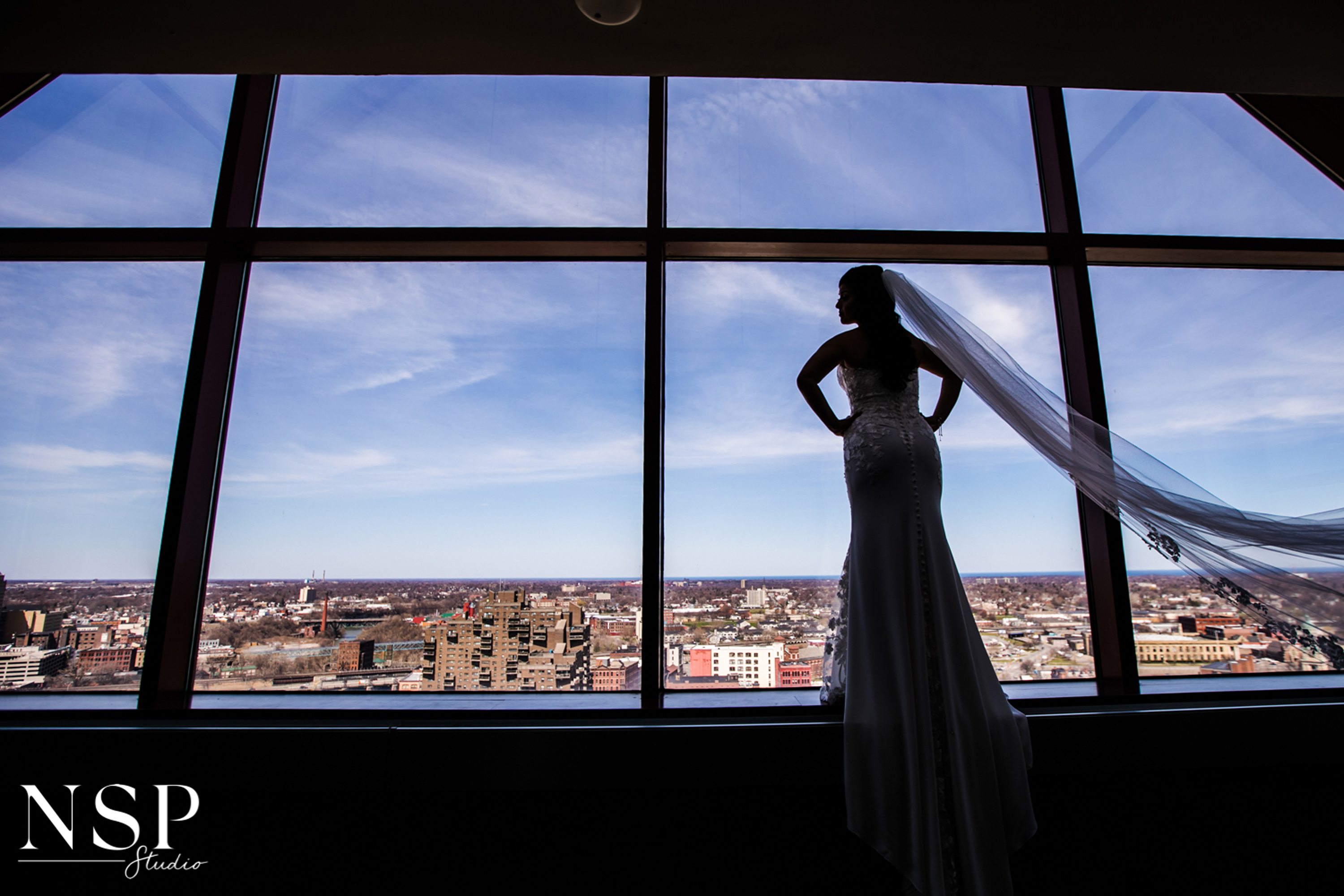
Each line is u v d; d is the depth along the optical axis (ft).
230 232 7.17
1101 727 5.66
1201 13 5.49
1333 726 5.86
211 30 5.67
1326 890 5.78
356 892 5.49
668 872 5.49
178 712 5.85
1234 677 6.78
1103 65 6.15
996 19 5.58
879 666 4.84
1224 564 5.54
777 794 5.61
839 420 5.66
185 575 6.56
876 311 5.63
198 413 6.81
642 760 5.42
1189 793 5.85
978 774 4.59
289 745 5.47
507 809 5.58
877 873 5.51
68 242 7.09
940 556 5.05
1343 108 8.08
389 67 6.16
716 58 6.06
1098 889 5.66
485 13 5.47
